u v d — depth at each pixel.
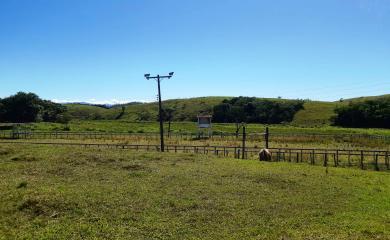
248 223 16.38
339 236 14.89
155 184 23.00
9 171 26.09
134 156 34.25
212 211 17.91
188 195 20.56
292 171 30.09
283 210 18.50
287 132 88.75
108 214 16.97
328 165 36.97
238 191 21.95
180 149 50.88
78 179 23.98
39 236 14.22
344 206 19.59
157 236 14.56
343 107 127.25
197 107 185.25
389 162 39.38
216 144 61.09
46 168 27.08
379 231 15.63
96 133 80.50
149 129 105.19
